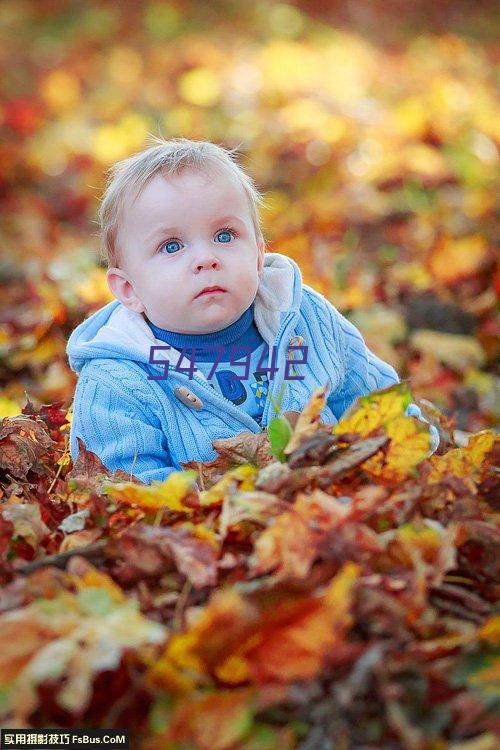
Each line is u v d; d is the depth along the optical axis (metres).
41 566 2.12
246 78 9.12
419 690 1.82
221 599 1.79
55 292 4.48
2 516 2.28
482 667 1.87
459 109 7.73
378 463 2.31
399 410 2.30
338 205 6.34
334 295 4.78
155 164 2.66
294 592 1.90
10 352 4.14
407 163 6.81
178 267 2.62
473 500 2.23
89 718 1.86
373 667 1.79
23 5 13.35
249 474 2.29
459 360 4.42
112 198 2.72
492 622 1.89
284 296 2.81
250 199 2.73
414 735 1.73
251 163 7.30
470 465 2.38
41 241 6.26
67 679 1.83
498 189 6.68
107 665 1.74
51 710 1.86
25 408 3.12
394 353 4.41
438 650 1.88
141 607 2.03
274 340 2.77
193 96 8.65
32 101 9.73
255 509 2.12
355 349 2.95
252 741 1.76
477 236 5.46
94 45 11.94
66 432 3.09
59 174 7.86
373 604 1.90
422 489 2.25
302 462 2.28
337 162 7.11
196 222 2.61
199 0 13.27
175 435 2.69
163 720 1.79
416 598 1.93
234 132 7.91
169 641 1.86
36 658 1.76
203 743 1.75
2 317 4.75
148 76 10.32
